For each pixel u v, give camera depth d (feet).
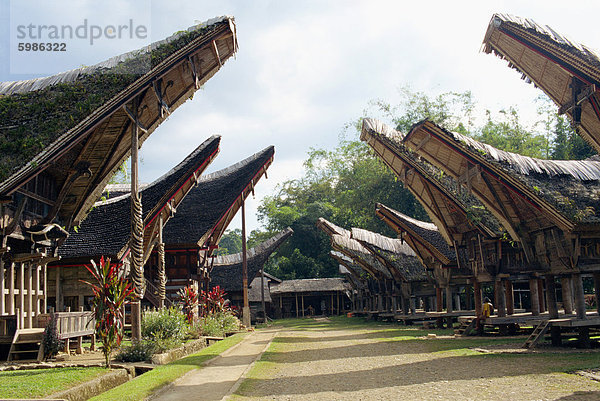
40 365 26.89
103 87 32.04
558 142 110.42
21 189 33.27
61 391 19.48
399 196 125.08
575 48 29.99
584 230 34.53
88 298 49.19
